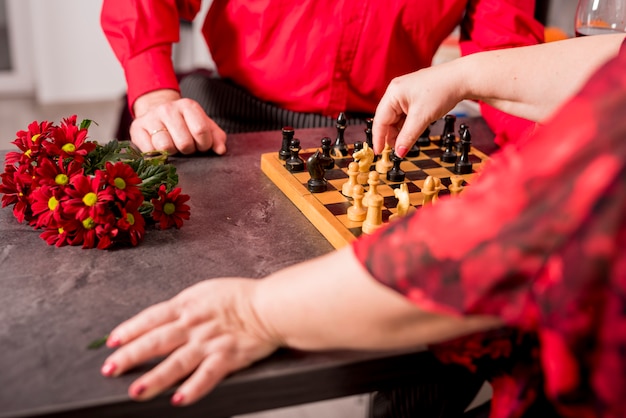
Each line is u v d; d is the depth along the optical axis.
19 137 1.02
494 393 0.77
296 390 0.71
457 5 1.55
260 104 1.62
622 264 0.49
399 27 1.53
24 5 4.28
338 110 1.59
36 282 0.84
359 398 1.95
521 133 1.36
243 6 1.55
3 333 0.74
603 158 0.49
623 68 0.50
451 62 1.06
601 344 0.52
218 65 1.68
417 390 1.21
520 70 1.00
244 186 1.17
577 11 1.41
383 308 0.61
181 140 1.26
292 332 0.68
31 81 4.49
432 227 0.57
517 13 1.53
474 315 0.57
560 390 0.55
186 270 0.88
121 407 0.65
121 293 0.82
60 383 0.66
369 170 1.24
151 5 1.45
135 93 1.43
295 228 1.03
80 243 0.94
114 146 1.07
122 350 0.68
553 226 0.51
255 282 0.73
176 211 1.00
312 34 1.52
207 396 0.68
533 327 0.56
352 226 1.00
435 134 1.51
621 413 0.54
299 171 1.20
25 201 0.98
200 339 0.69
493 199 0.54
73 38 4.23
